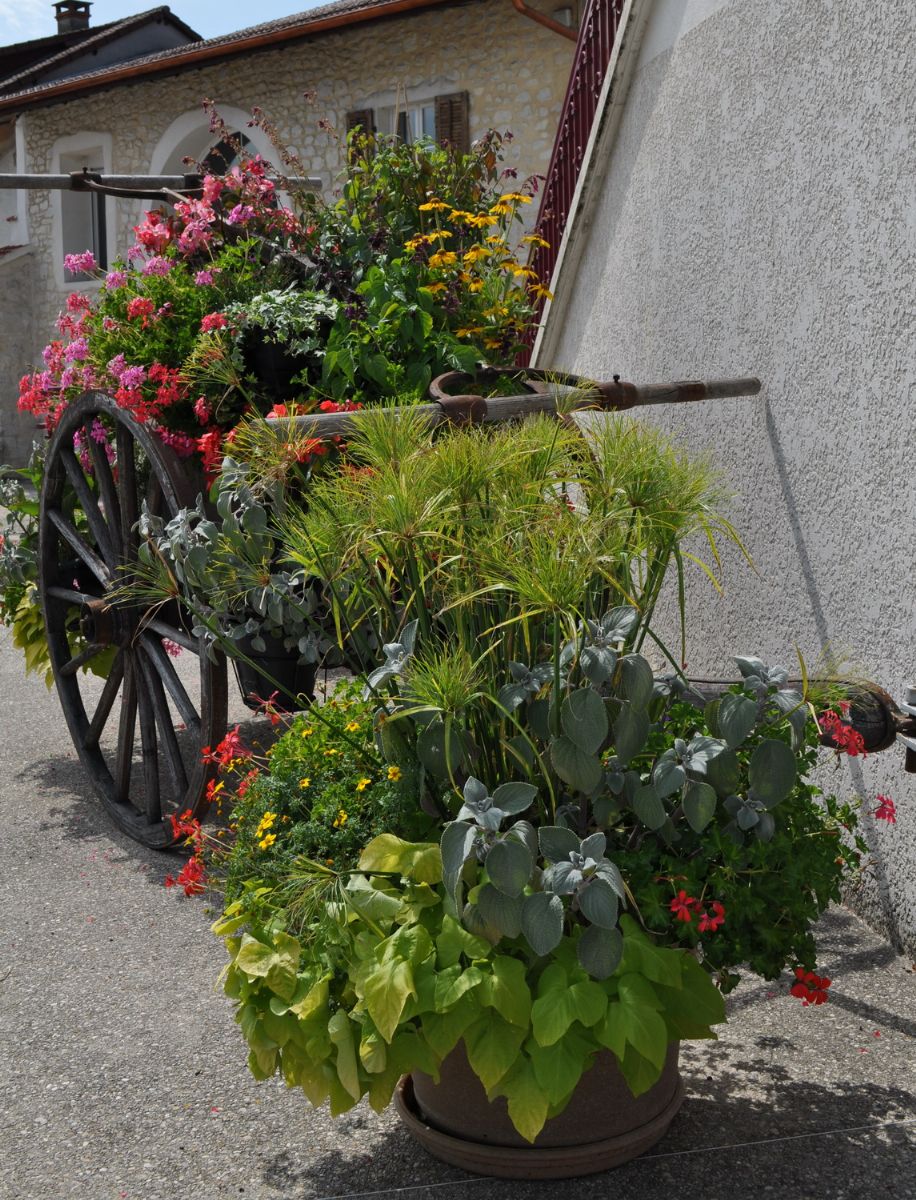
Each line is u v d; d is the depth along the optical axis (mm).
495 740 2410
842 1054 2812
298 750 2680
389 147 5965
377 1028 2186
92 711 6109
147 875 4047
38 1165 2520
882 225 3375
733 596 4355
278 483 3260
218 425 4086
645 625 2455
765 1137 2494
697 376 4688
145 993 3234
